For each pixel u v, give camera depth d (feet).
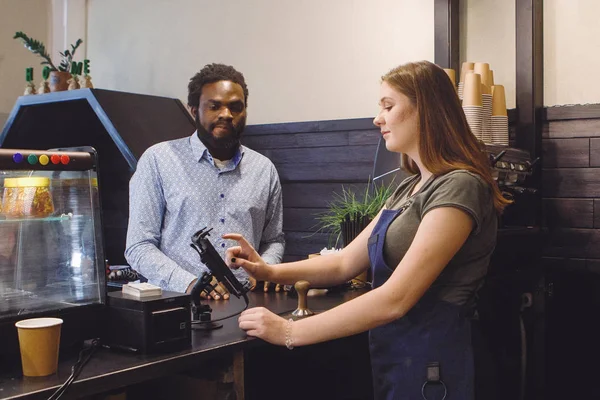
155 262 7.98
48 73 12.81
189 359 5.31
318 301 7.63
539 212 9.99
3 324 4.96
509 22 10.32
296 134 11.85
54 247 5.45
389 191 9.35
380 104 6.40
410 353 5.98
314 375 7.42
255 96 12.50
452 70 9.76
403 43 10.90
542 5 10.09
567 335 9.96
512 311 9.25
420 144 6.09
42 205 5.39
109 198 12.30
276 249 8.99
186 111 12.30
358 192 11.20
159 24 13.71
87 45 14.73
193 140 8.73
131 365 4.99
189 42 13.33
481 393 5.91
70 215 5.57
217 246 8.52
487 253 6.11
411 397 5.97
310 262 7.13
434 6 10.41
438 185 5.91
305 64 11.90
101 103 10.80
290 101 12.10
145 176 8.50
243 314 5.97
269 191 9.10
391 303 5.57
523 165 9.18
